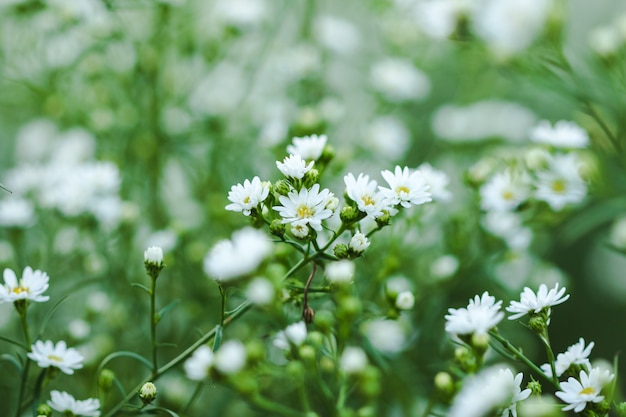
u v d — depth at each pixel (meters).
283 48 0.60
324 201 0.37
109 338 0.49
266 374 0.39
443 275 0.50
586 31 0.72
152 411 0.39
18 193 0.51
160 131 0.54
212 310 0.49
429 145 0.61
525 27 0.49
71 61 0.56
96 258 0.50
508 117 0.59
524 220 0.49
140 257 0.52
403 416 0.47
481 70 0.62
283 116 0.54
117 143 0.55
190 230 0.51
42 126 0.60
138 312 0.50
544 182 0.47
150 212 0.54
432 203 0.49
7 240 0.51
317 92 0.57
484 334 0.37
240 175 0.54
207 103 0.57
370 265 0.48
